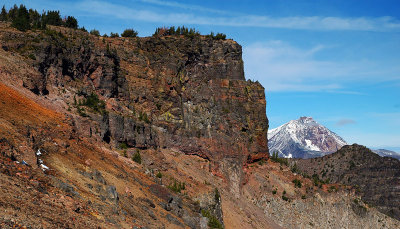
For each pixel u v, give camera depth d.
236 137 129.88
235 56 140.25
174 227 59.69
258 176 129.62
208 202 89.75
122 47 117.69
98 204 47.62
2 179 39.41
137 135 97.38
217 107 129.62
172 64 123.62
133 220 50.06
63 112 76.81
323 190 138.88
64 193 44.72
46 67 87.25
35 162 47.28
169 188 80.12
